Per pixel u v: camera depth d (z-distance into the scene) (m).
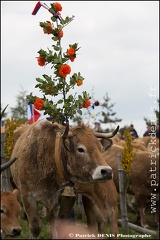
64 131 4.40
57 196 4.72
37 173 4.71
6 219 4.39
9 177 6.20
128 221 7.23
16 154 4.95
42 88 4.63
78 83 4.65
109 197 5.12
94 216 5.15
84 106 4.68
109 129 10.48
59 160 4.50
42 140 4.68
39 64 4.63
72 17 4.72
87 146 4.36
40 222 4.80
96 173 4.25
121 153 7.26
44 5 4.66
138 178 7.41
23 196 4.78
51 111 4.62
